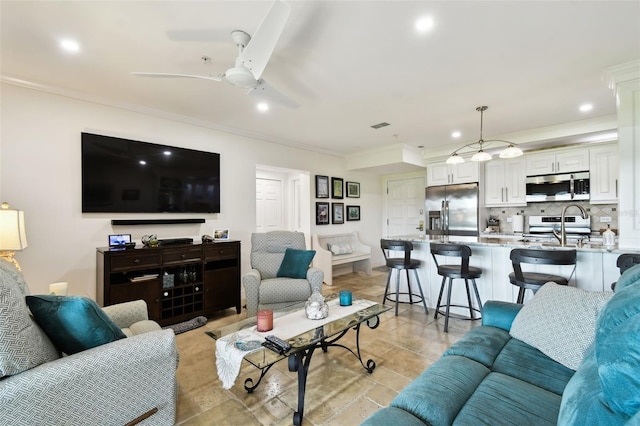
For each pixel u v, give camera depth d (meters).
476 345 1.62
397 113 3.65
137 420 1.36
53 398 1.14
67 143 2.96
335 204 5.96
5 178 2.66
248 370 2.24
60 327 1.33
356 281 5.30
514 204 5.04
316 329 1.89
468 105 3.40
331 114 3.67
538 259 2.36
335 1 1.74
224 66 2.50
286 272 3.43
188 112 3.56
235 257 3.68
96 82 2.77
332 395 1.91
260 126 4.13
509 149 3.25
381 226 7.12
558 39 2.14
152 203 3.47
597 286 2.53
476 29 2.02
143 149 3.41
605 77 2.68
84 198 3.02
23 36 2.06
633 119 2.50
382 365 2.28
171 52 2.29
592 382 0.93
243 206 4.39
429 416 1.08
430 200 5.68
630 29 2.02
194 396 1.92
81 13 1.83
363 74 2.65
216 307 3.49
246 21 1.93
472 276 2.86
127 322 2.04
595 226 4.58
